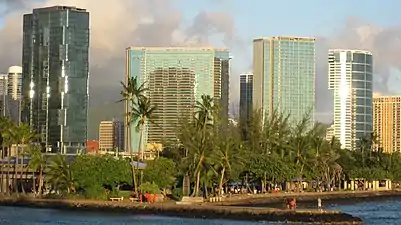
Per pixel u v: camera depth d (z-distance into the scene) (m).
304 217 144.50
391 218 164.88
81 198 191.12
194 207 160.75
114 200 184.62
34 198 193.00
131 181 197.50
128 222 144.62
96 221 146.62
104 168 193.62
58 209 179.12
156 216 159.88
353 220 144.62
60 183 197.25
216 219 153.12
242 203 198.62
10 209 180.00
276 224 140.88
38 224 140.25
